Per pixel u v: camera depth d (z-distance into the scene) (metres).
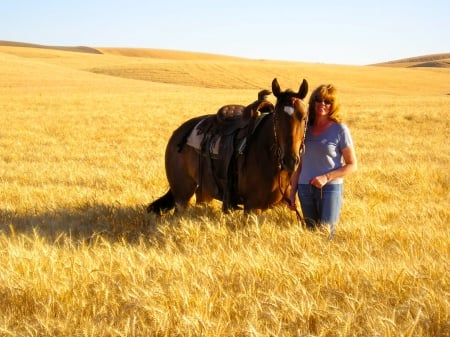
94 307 4.72
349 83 96.75
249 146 7.32
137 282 5.21
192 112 35.41
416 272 5.16
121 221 8.37
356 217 8.04
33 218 8.62
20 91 54.56
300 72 102.12
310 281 5.18
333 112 6.86
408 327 4.17
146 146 20.97
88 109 37.22
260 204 7.38
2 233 7.48
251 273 5.30
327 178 6.74
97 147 20.53
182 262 5.68
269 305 4.61
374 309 4.54
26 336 4.34
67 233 7.82
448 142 22.08
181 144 8.62
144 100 44.53
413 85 99.88
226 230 6.93
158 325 4.35
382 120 30.45
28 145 21.03
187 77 90.75
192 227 7.05
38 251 6.16
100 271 5.33
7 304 4.95
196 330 4.23
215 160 7.86
